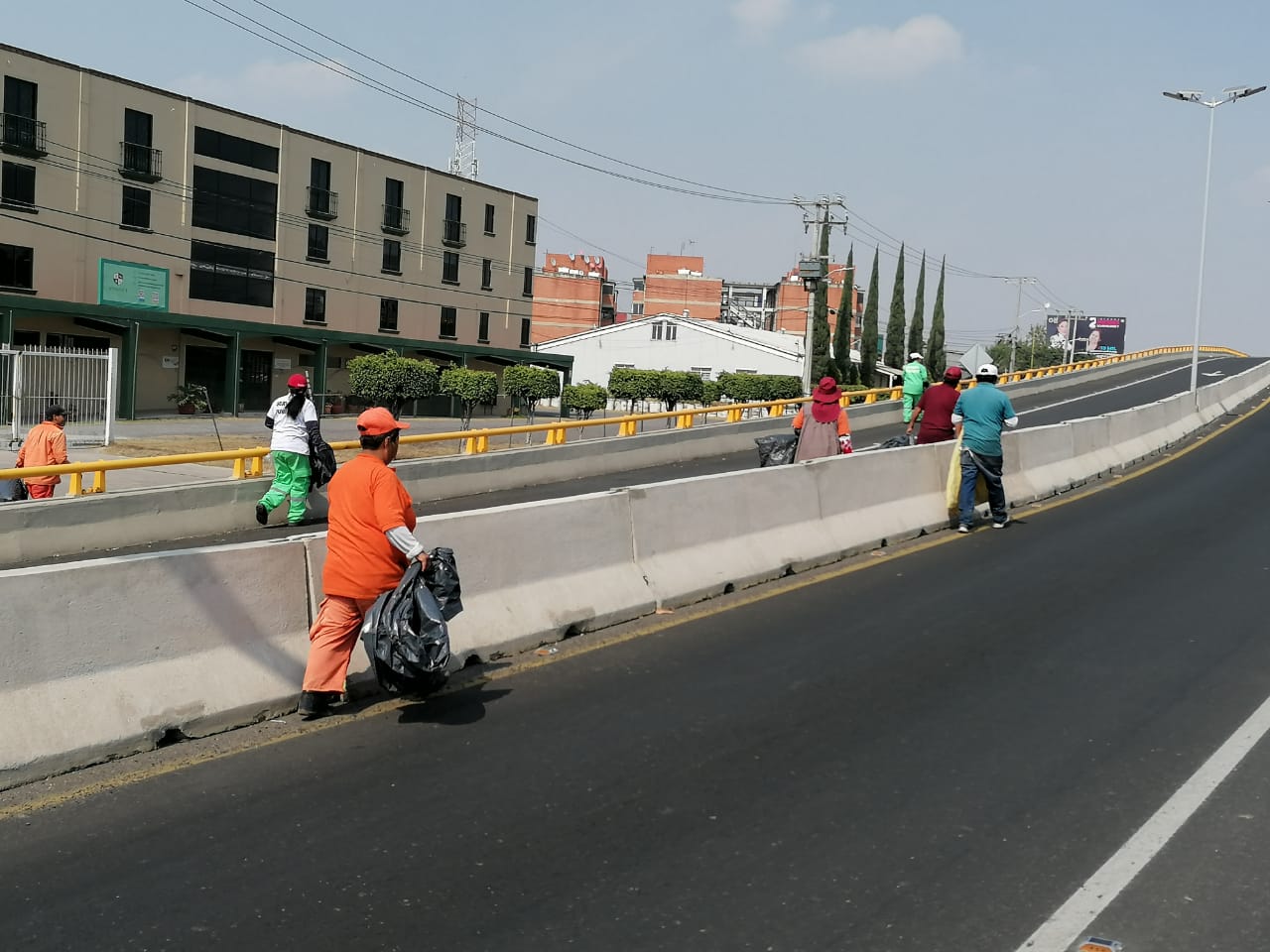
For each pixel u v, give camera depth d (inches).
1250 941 163.6
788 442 647.8
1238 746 249.0
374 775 225.0
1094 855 192.4
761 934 163.0
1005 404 547.8
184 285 2003.0
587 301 4709.6
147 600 243.9
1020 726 261.7
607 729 255.9
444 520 309.4
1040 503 660.1
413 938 160.2
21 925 161.9
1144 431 959.6
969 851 193.2
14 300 1642.5
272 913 166.9
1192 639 344.8
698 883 179.5
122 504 537.0
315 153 2228.1
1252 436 1141.7
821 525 474.3
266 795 213.8
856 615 373.7
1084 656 323.6
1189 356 3740.2
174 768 227.6
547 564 343.6
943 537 532.7
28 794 211.5
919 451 557.3
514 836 196.5
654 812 208.1
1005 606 387.9
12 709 219.0
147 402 1942.7
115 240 1891.0
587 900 172.7
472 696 280.1
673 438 951.6
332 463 612.7
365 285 2369.6
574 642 335.3
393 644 254.1
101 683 234.2
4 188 1734.7
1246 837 201.2
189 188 1998.0
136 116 1913.1
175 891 173.6
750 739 250.4
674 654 321.7
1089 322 6373.0
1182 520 592.4
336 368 2289.6
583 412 2174.0
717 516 416.8
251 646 264.1
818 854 191.0
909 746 247.1
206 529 575.8
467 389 1924.2
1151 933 165.5
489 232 2682.1
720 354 3193.9
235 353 1966.0
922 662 315.6
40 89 1770.4
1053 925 167.2
